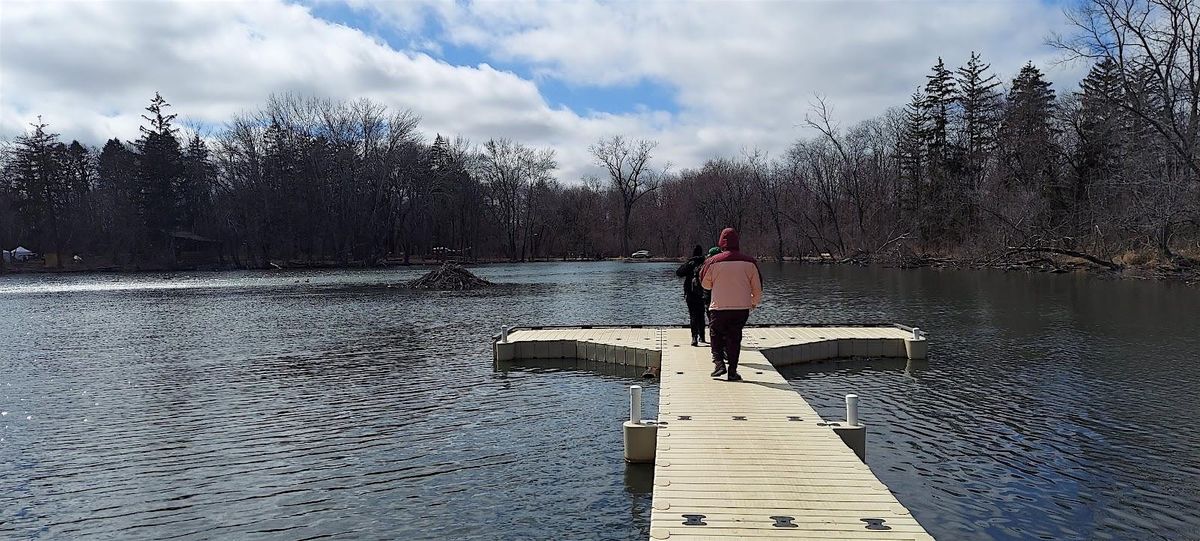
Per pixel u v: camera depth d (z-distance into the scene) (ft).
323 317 77.30
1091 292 87.92
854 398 24.95
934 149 184.96
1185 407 32.76
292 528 21.01
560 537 20.08
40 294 118.11
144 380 42.78
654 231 302.25
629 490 23.53
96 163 254.06
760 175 229.66
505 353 47.60
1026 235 136.98
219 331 65.98
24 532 21.08
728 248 34.09
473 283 123.24
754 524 16.66
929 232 174.29
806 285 112.57
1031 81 182.19
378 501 22.90
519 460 26.68
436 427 31.27
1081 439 28.25
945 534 19.89
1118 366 42.29
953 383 38.83
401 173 226.99
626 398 36.65
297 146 214.28
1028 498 22.39
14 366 48.29
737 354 33.60
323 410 34.60
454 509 22.16
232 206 210.38
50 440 30.30
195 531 20.93
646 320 72.23
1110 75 121.39
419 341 57.88
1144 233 115.34
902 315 69.62
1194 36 101.04
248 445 29.07
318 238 218.59
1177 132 99.66
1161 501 22.02
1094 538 19.61
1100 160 133.39
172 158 214.69
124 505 23.00
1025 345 50.44
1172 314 65.46
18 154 212.84
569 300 97.66
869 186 201.46
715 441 23.58
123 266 200.03
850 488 19.11
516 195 282.56
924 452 26.91
